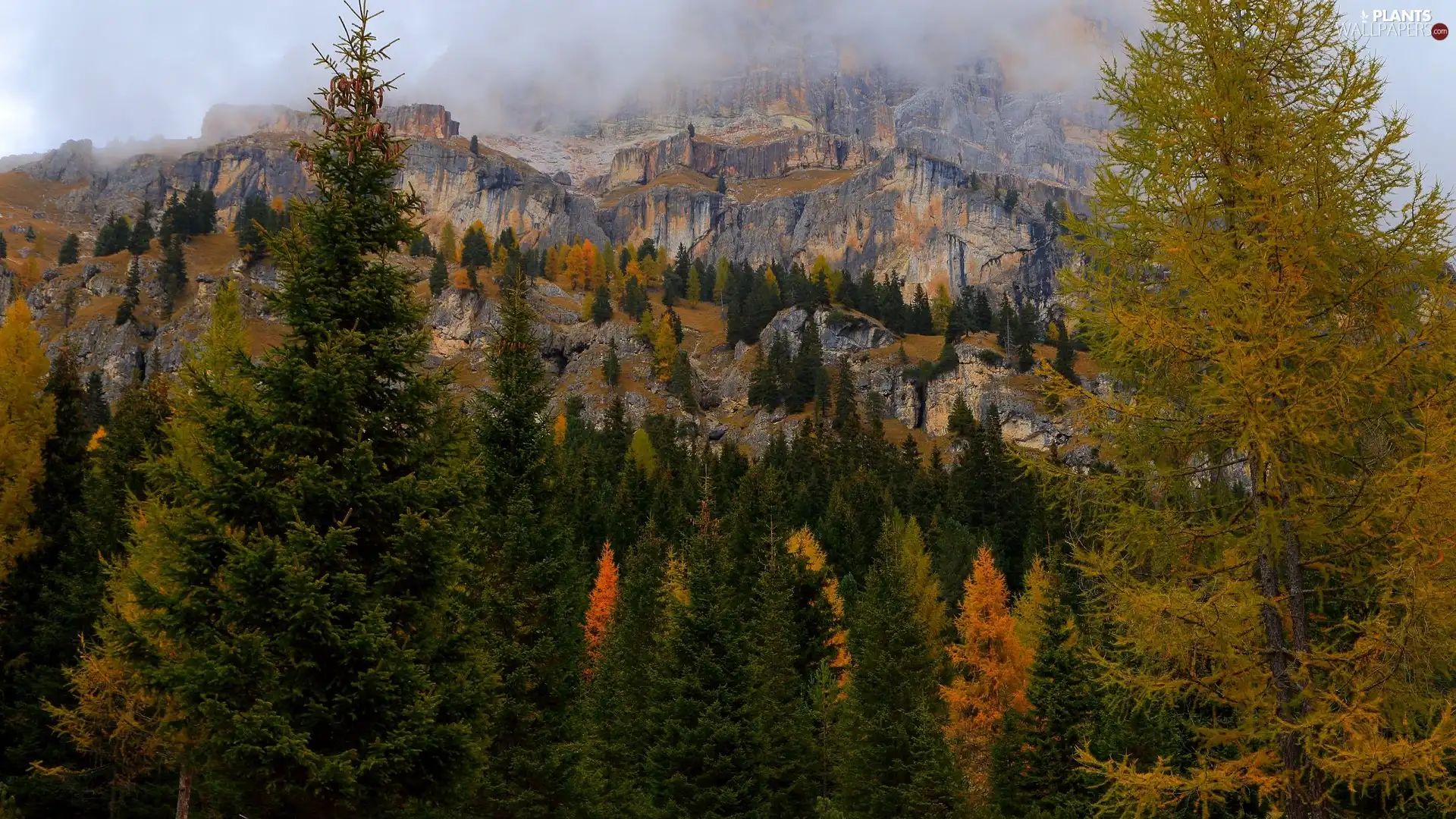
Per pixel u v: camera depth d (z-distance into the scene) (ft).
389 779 45.37
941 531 244.22
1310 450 37.96
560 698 84.99
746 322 634.43
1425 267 37.09
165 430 65.87
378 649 45.65
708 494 194.80
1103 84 44.14
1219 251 39.78
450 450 53.98
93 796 99.76
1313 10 39.37
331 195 52.16
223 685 43.60
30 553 103.81
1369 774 34.42
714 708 94.38
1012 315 565.53
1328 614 45.96
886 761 99.14
